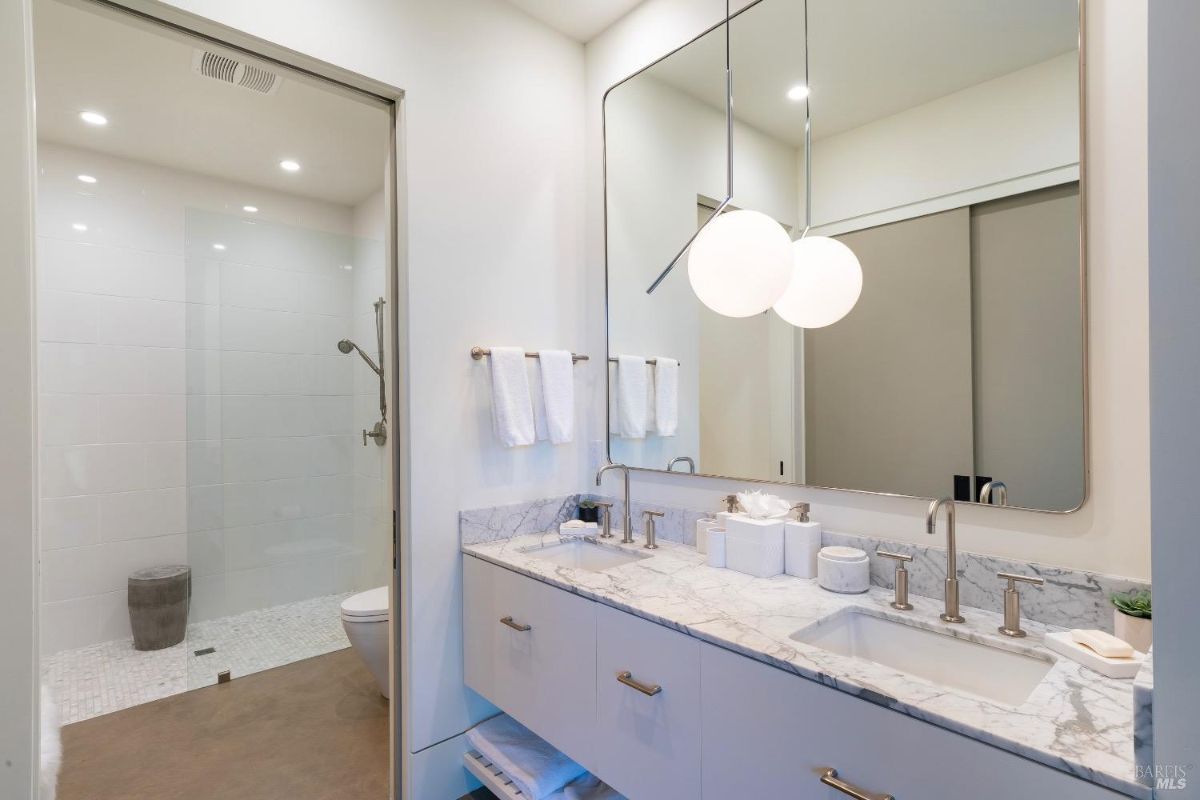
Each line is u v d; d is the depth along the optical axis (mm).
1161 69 614
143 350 3029
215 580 3127
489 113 2012
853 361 1571
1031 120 1276
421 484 1830
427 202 1847
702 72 1915
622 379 2189
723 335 1872
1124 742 800
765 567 1584
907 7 1472
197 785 1935
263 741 2201
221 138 2789
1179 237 599
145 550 3043
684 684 1240
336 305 3541
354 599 2531
